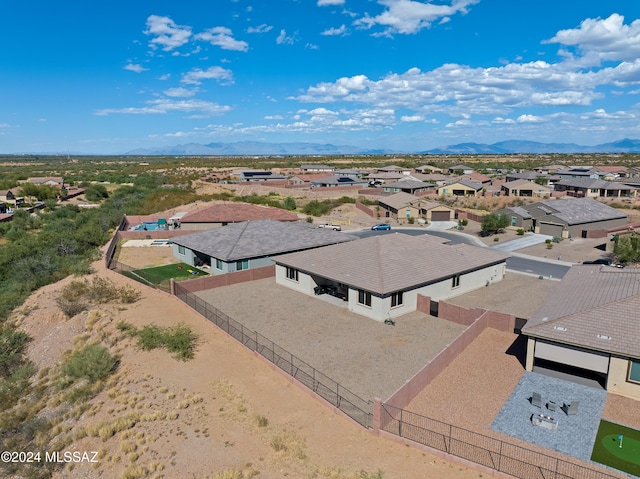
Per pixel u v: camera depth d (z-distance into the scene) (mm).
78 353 26078
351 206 89812
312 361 23984
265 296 35188
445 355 23062
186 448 17141
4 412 22484
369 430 17734
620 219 66875
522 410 19156
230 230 46719
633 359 19688
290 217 62375
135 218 70812
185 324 29547
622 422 18219
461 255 37812
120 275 40312
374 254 34375
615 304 22750
